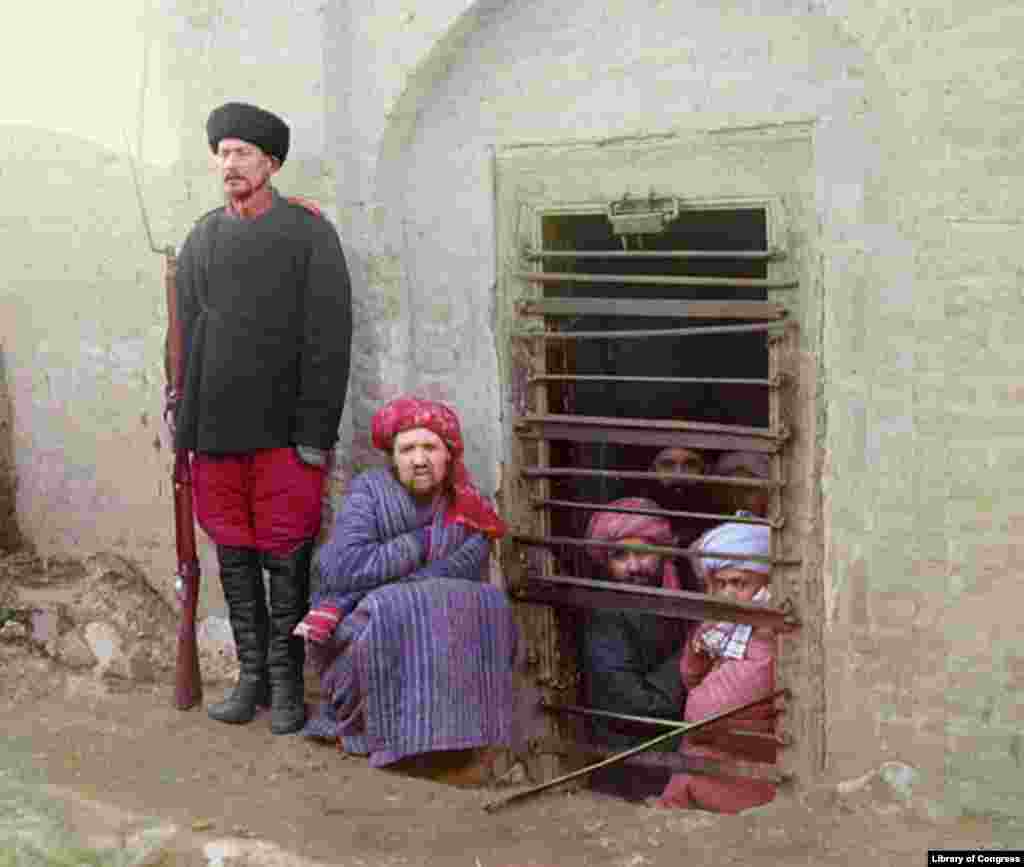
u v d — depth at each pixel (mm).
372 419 5227
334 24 5094
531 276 5039
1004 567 4258
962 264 4195
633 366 5773
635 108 4801
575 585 5109
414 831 4477
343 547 4887
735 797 4891
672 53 4719
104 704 5387
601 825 4512
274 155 4930
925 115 4203
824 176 4508
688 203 4789
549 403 5164
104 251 5801
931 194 4215
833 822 4449
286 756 4977
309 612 5008
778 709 4789
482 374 5184
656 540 5160
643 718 5020
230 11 5262
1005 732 4320
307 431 4984
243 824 4500
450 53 5016
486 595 4879
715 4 4621
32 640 5723
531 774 5238
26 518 6258
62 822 4484
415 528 4938
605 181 4902
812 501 4680
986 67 4109
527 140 4984
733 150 4691
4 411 6215
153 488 5828
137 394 5816
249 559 5184
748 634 4918
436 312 5223
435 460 4855
